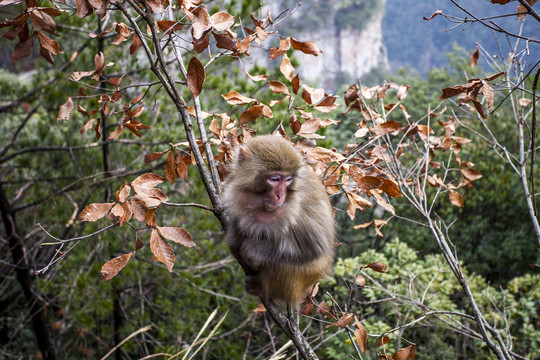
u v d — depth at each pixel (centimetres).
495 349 393
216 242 1053
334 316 370
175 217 962
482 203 1416
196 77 289
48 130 930
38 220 950
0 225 1227
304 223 353
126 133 910
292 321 332
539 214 1348
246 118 392
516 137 1402
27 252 1018
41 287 921
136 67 880
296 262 352
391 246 891
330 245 366
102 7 296
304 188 359
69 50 926
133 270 883
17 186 1115
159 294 1140
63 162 975
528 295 870
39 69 938
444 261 921
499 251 1368
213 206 334
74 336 1198
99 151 970
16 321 1253
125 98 817
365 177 365
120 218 300
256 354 1109
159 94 901
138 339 1030
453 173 1160
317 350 902
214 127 394
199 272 992
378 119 447
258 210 343
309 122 394
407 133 455
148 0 302
